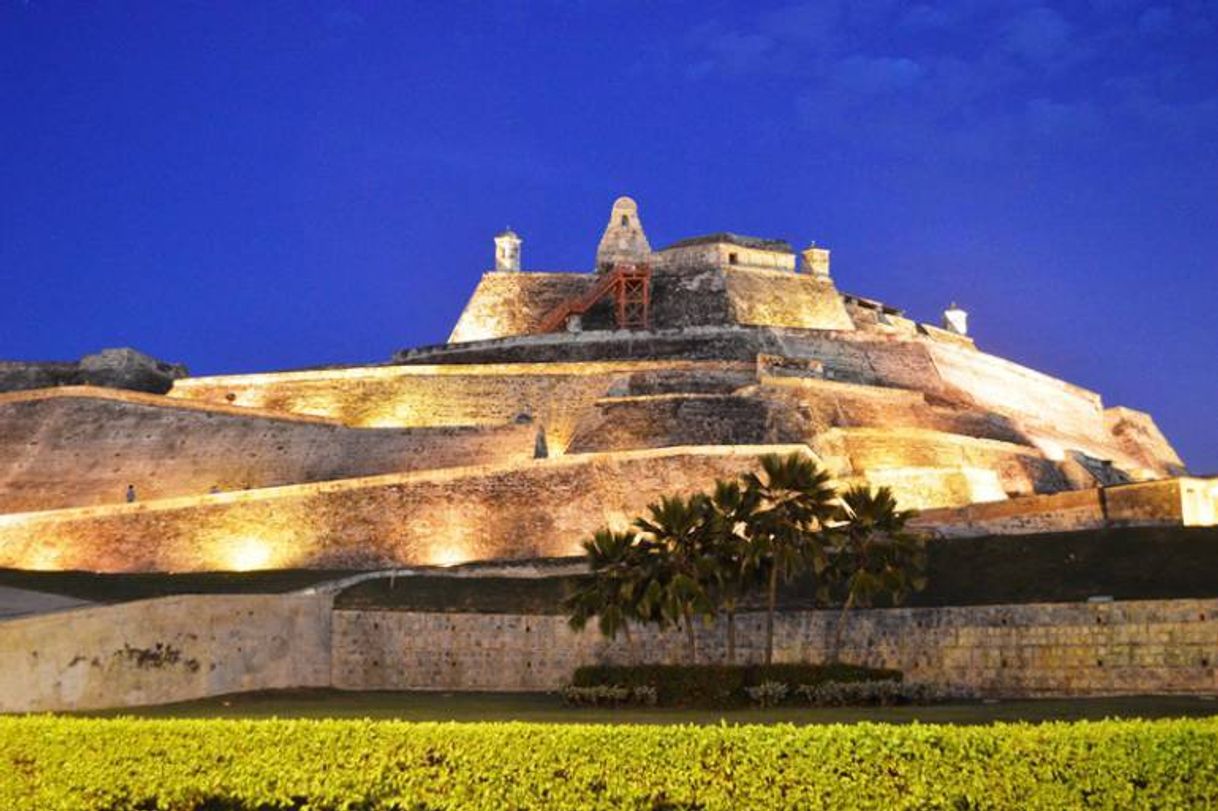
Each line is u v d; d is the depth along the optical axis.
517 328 91.56
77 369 88.81
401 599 45.41
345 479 57.06
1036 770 18.11
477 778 20.14
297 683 42.78
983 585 41.34
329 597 44.88
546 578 46.97
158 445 67.81
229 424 68.50
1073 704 32.50
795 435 65.19
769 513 38.34
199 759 21.47
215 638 39.97
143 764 21.66
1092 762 17.98
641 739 19.61
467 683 43.69
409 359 87.62
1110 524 48.69
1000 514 50.97
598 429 66.38
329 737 21.00
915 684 36.06
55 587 46.47
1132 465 86.50
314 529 55.22
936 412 74.38
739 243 94.31
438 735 20.53
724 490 38.53
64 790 21.81
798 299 92.44
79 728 22.12
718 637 42.56
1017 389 90.00
